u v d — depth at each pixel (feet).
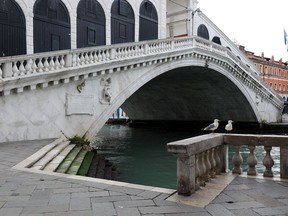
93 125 42.34
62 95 38.42
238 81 81.46
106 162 37.83
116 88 45.57
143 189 14.61
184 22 81.51
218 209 11.98
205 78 78.69
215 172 17.11
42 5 44.16
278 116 106.93
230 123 18.30
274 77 147.74
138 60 47.21
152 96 99.45
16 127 33.86
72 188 14.92
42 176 17.51
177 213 11.54
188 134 90.58
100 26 52.54
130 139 77.20
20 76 32.45
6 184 15.74
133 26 59.21
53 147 31.22
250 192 14.15
